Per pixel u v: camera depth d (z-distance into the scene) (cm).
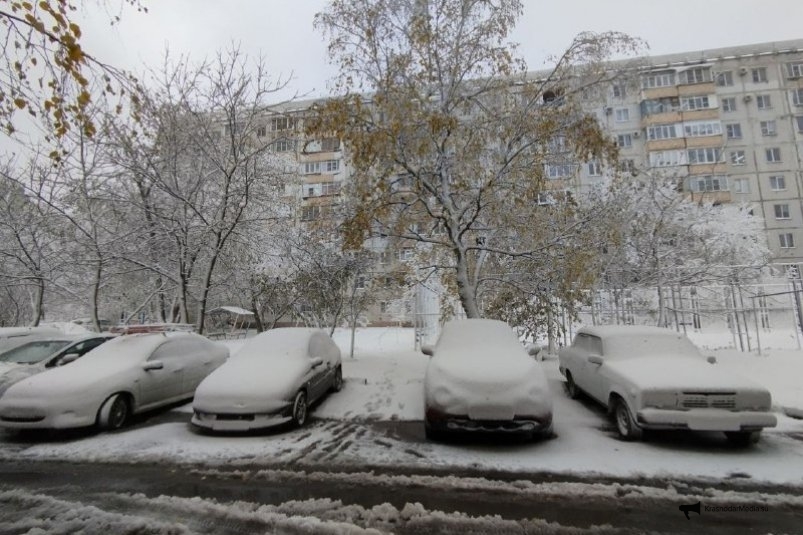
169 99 1149
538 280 943
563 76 835
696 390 521
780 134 3416
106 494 429
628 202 1101
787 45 3591
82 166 1249
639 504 393
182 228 1173
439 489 429
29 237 1420
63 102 473
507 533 345
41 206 1340
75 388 627
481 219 944
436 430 556
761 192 3366
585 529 350
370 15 878
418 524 359
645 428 524
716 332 1507
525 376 568
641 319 1295
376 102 800
